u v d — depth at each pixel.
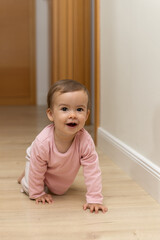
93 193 1.43
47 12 4.65
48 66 4.69
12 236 1.19
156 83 1.51
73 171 1.49
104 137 2.30
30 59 4.69
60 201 1.50
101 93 2.41
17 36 4.64
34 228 1.25
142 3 1.64
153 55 1.53
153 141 1.57
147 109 1.62
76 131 1.36
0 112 4.06
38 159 1.43
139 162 1.69
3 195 1.57
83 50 3.09
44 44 4.68
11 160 2.14
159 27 1.46
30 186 1.49
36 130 3.04
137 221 1.31
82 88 1.37
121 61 1.97
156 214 1.38
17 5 4.59
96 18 2.39
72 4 3.04
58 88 1.36
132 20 1.78
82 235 1.20
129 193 1.59
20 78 4.71
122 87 1.97
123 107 1.96
